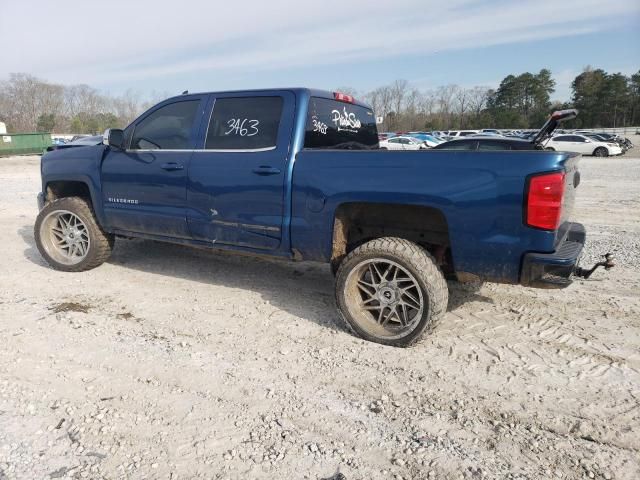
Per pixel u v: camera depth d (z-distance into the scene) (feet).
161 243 22.61
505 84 286.87
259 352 11.93
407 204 11.72
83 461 8.12
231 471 7.94
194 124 15.02
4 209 33.30
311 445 8.59
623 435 8.91
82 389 10.19
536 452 8.46
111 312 14.28
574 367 11.35
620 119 271.28
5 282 16.79
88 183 17.11
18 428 8.91
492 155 10.89
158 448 8.45
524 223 10.64
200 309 14.64
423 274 11.59
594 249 22.04
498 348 12.27
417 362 11.52
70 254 18.43
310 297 15.81
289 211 13.25
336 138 15.30
